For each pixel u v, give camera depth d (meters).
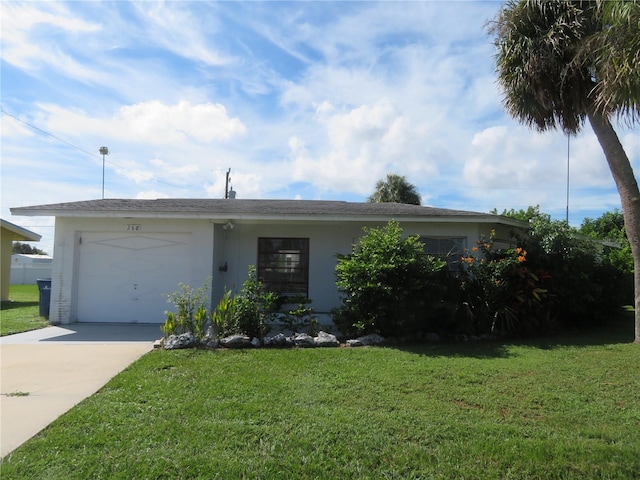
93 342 8.05
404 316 8.05
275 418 4.14
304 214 9.95
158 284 10.55
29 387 5.16
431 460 3.36
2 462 3.27
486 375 5.63
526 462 3.32
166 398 4.68
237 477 3.10
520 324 8.95
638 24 4.73
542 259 9.82
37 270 32.66
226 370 5.84
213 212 9.86
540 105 8.87
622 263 11.80
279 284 11.48
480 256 10.77
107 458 3.33
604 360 6.52
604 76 5.33
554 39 7.96
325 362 6.32
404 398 4.74
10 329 9.39
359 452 3.48
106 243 10.59
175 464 3.25
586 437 3.82
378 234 8.55
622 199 8.21
